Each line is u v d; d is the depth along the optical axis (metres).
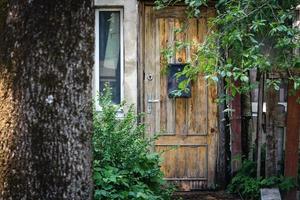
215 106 7.35
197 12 5.01
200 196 7.12
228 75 4.34
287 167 6.39
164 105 7.36
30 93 3.06
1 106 3.10
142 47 7.31
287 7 4.75
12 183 3.11
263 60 4.39
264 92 6.73
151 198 5.12
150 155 5.71
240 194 6.88
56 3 3.05
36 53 3.05
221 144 7.37
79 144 3.19
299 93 6.23
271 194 6.24
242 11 4.36
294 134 6.36
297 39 4.61
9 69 3.07
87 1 3.14
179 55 7.23
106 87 5.86
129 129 5.55
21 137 3.09
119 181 5.07
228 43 4.49
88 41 3.18
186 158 7.43
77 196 3.21
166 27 7.27
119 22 7.36
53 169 3.13
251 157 7.20
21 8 3.03
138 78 7.30
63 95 3.11
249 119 7.31
